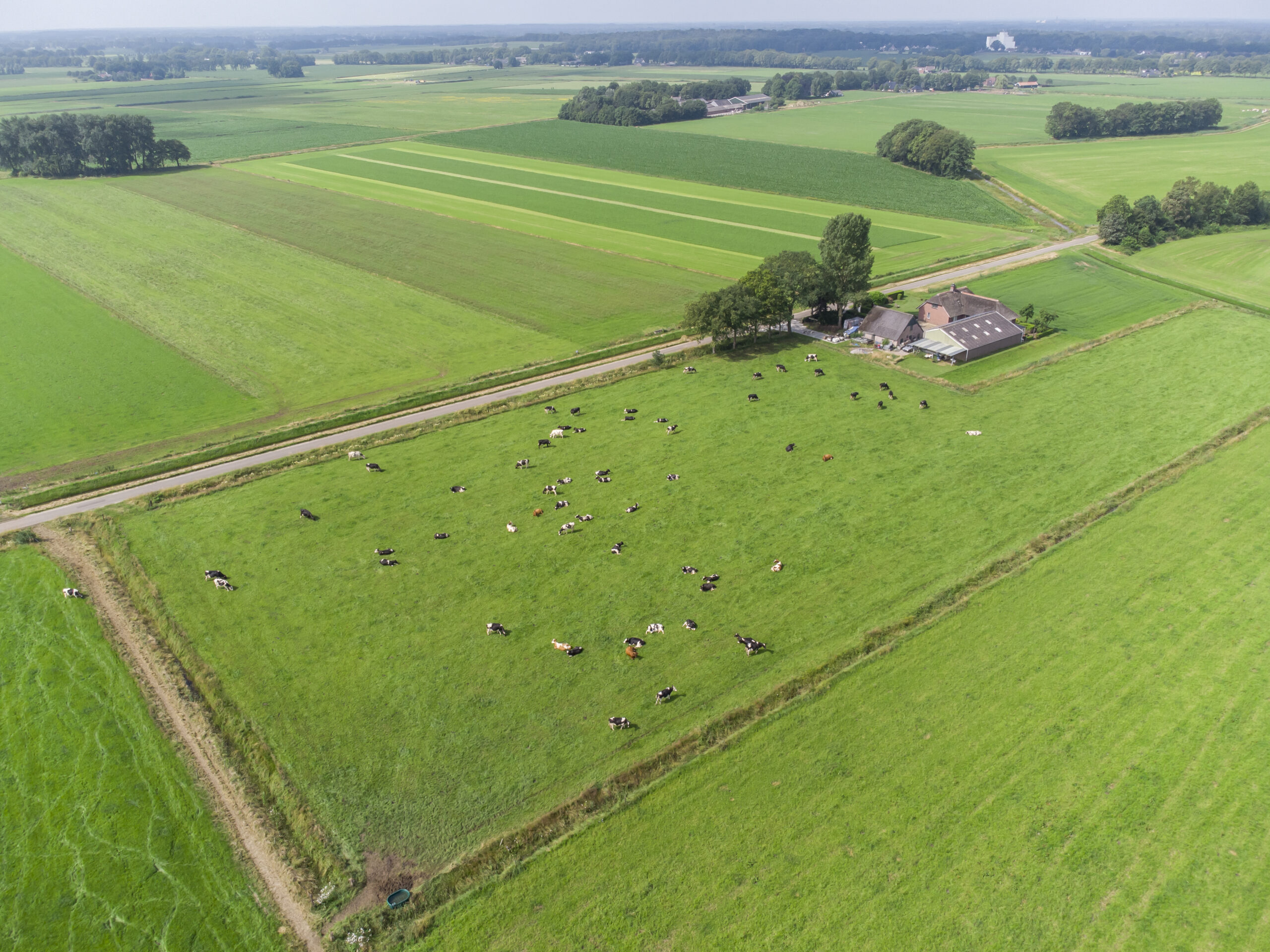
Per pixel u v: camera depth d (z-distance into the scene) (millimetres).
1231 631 62188
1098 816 47625
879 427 95750
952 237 184500
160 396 105438
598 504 80688
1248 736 52812
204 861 46094
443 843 46906
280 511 80375
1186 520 76562
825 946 41156
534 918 43000
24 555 74000
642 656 60625
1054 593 66875
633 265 161250
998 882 44094
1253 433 93062
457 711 55906
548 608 65812
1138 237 177000
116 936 42250
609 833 47438
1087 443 91312
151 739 54125
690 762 51906
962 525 76125
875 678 58344
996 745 52594
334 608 66188
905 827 47281
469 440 94125
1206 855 45281
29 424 98438
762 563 71125
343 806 49188
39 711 56469
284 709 56344
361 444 93125
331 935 42156
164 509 81250
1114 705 55562
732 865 45375
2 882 45062
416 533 76312
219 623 64750
